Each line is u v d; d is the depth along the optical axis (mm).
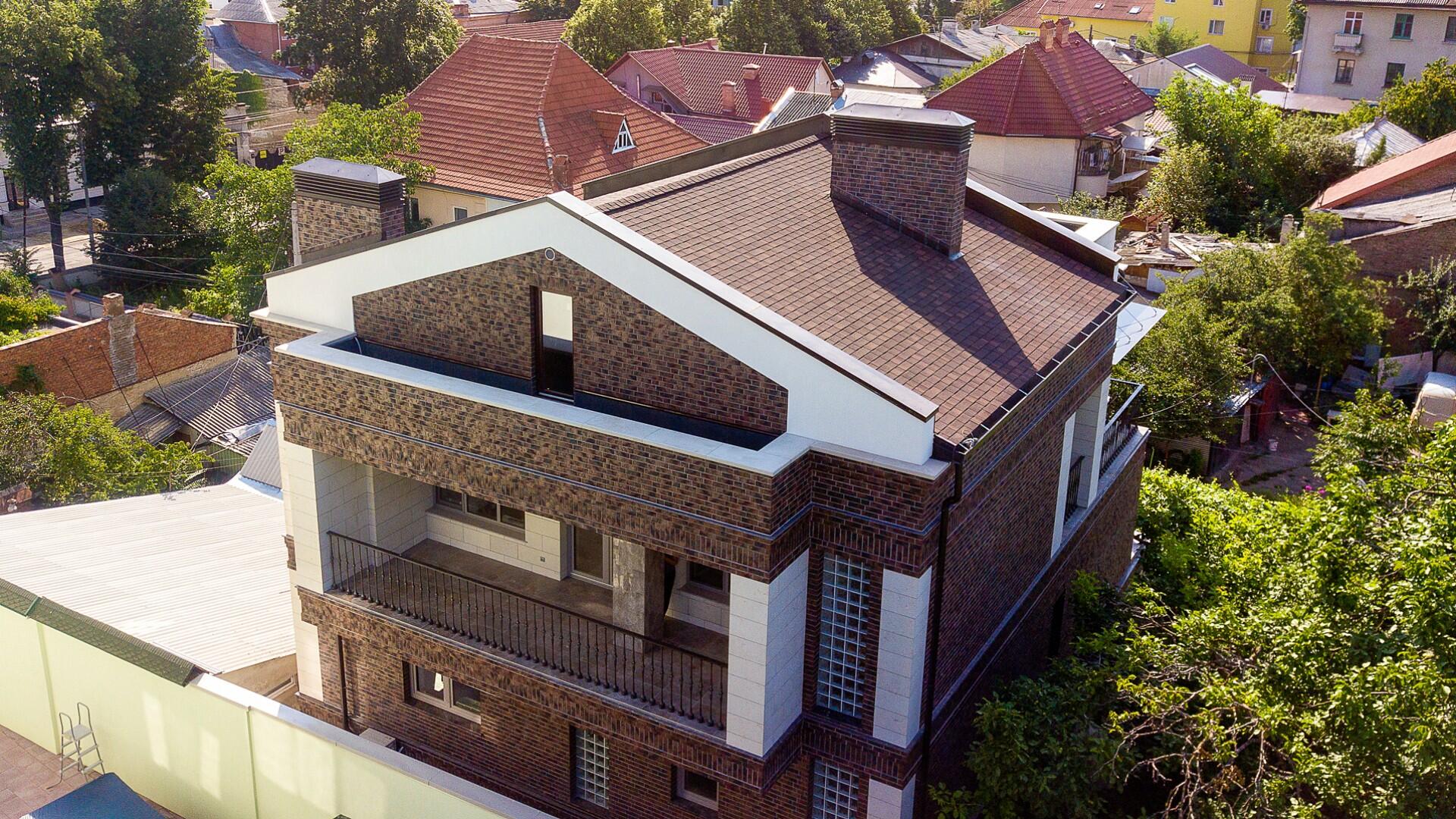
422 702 17172
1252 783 13750
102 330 37188
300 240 18031
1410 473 15555
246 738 15859
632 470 12859
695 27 82188
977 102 57219
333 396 14953
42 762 17797
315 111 73688
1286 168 54969
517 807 14016
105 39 57375
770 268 14578
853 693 13828
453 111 48250
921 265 16250
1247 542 21891
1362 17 71938
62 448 28562
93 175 59844
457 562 17109
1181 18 101438
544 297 14273
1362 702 12438
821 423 12672
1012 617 16359
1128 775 14023
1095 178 56906
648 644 14977
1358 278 41938
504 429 13672
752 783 13312
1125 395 22734
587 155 46969
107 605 18688
